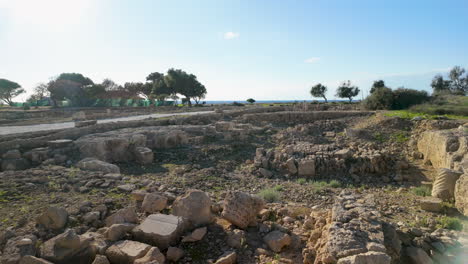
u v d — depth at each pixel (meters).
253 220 6.09
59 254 4.38
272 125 24.23
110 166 10.20
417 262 4.59
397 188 10.88
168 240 5.03
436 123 17.25
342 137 18.45
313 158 12.96
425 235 5.41
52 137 14.52
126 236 5.23
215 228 5.84
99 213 6.07
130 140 14.03
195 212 5.89
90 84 55.44
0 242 4.81
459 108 23.22
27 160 11.63
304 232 5.82
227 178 11.24
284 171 12.78
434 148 12.97
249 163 13.98
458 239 5.22
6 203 6.38
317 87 65.44
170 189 8.15
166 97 65.38
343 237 4.41
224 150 15.58
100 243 4.86
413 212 7.35
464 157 9.31
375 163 12.66
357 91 59.78
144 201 6.45
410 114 21.69
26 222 5.52
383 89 32.12
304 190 10.14
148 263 4.04
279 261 4.73
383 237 4.45
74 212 5.98
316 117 25.92
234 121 24.91
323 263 4.13
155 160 13.52
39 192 7.18
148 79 74.06
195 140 16.94
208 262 4.74
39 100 51.34
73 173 8.84
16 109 40.72
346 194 6.77
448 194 7.74
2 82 54.16
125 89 63.75
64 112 35.03
